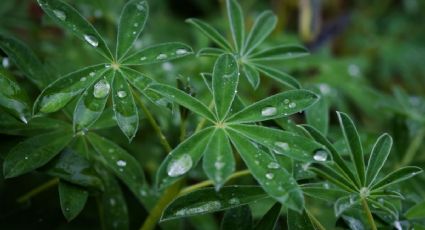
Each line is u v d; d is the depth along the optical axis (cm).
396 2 102
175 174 39
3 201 55
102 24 65
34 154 44
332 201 43
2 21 63
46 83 47
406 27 97
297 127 46
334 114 72
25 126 45
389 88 91
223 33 78
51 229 53
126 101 42
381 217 45
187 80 45
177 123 55
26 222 53
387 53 92
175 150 39
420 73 92
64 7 43
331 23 79
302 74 75
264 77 66
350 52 92
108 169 50
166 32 80
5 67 46
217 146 40
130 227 56
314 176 45
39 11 65
